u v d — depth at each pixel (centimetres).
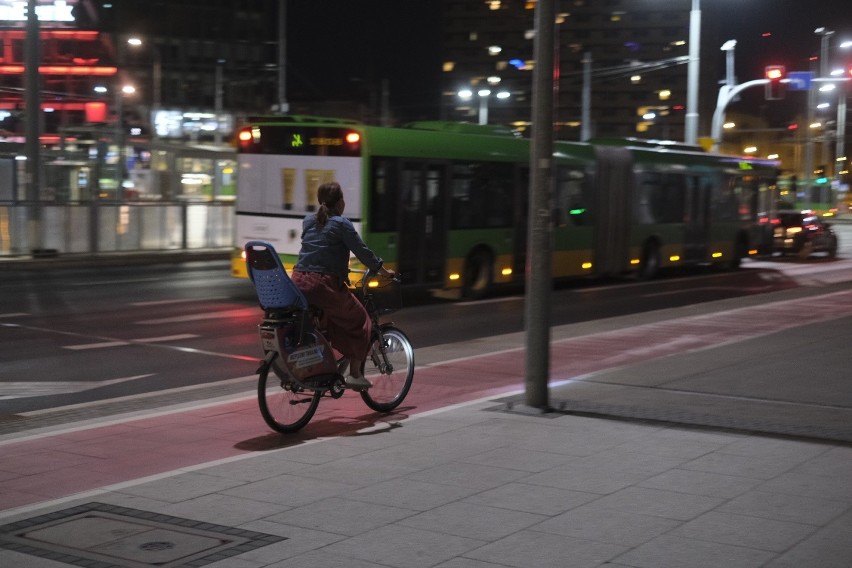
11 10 4744
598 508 607
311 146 1864
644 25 14700
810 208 8369
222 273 2588
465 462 720
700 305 1953
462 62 15475
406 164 1902
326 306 856
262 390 819
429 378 1120
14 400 1022
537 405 901
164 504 616
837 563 511
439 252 1989
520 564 511
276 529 569
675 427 836
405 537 554
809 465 710
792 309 1842
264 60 10888
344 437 805
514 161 2173
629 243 2589
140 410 966
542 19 879
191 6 10462
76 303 1853
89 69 8369
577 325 1638
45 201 2856
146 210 3125
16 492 660
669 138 14575
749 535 555
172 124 7681
